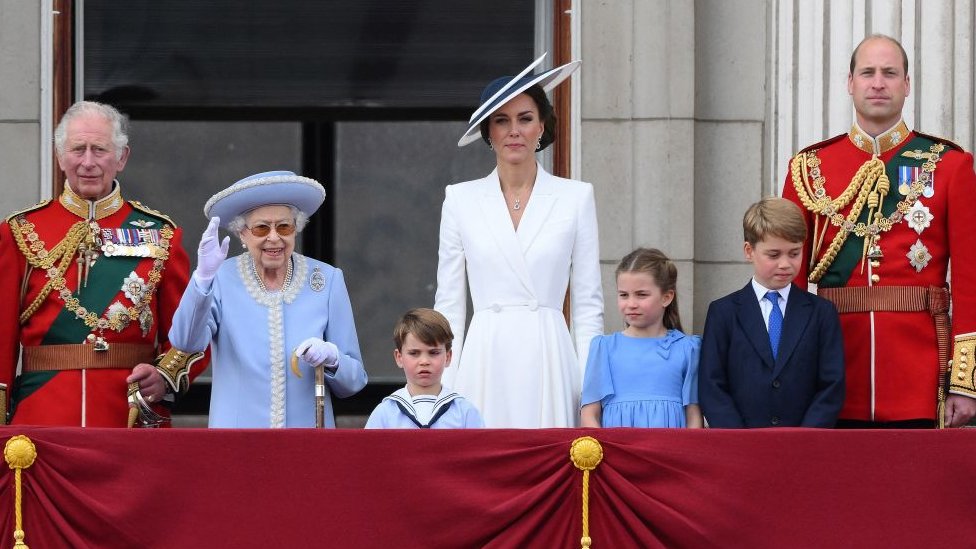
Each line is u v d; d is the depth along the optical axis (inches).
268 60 1283.2
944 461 835.4
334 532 823.7
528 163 983.0
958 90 1143.0
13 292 952.9
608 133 1225.4
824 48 1182.3
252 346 919.7
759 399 916.0
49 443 823.7
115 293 957.2
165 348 974.4
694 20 1229.7
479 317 965.8
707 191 1233.4
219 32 1279.5
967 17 1144.8
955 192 951.6
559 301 973.2
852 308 956.0
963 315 932.6
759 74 1238.9
